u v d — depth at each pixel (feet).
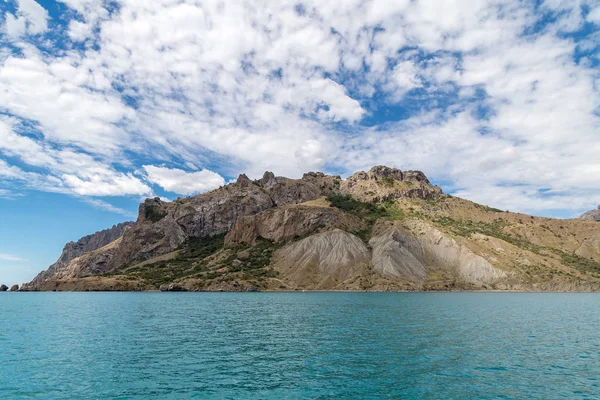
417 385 108.27
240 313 293.64
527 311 312.09
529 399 98.17
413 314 281.54
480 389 105.19
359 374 118.52
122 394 101.50
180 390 104.42
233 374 118.83
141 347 159.94
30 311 319.47
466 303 392.88
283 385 108.27
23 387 106.73
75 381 112.27
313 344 165.37
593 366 128.98
